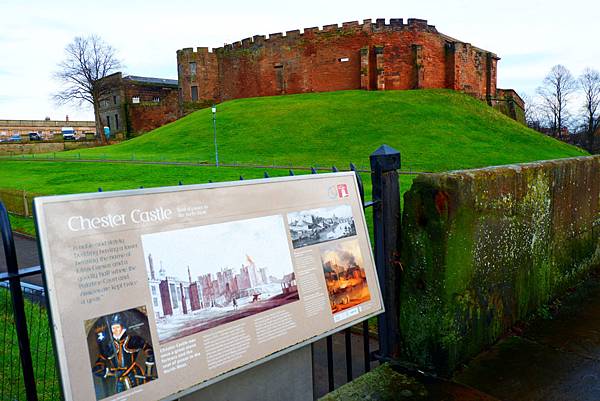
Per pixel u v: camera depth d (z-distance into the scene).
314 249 2.48
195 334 1.93
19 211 16.27
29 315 5.30
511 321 3.51
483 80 52.38
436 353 2.91
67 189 18.81
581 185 4.57
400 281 3.10
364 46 47.56
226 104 49.62
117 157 32.16
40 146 51.72
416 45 46.50
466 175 2.92
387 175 3.04
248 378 2.27
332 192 2.66
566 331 3.51
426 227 2.87
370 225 9.14
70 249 1.67
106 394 1.67
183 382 1.86
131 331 1.76
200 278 1.98
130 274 1.79
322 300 2.45
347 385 2.85
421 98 43.75
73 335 1.62
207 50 55.47
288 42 50.66
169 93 61.16
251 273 2.17
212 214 2.09
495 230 3.24
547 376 2.87
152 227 1.89
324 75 49.56
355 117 38.84
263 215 2.28
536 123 67.31
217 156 27.58
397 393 2.73
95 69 59.81
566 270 4.36
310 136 34.94
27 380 1.92
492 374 2.91
